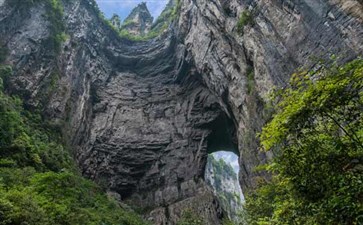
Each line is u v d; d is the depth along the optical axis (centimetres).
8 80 3622
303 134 628
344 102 570
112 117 5003
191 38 4944
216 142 5444
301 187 632
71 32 5112
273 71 2809
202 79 5041
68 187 2261
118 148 4700
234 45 3756
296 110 612
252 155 3319
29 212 1380
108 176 4459
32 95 3822
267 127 667
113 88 5475
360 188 546
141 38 6719
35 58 4153
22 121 3166
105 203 2892
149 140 4906
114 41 6300
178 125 5122
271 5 2897
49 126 3744
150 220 3891
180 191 4359
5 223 1269
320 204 598
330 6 2102
